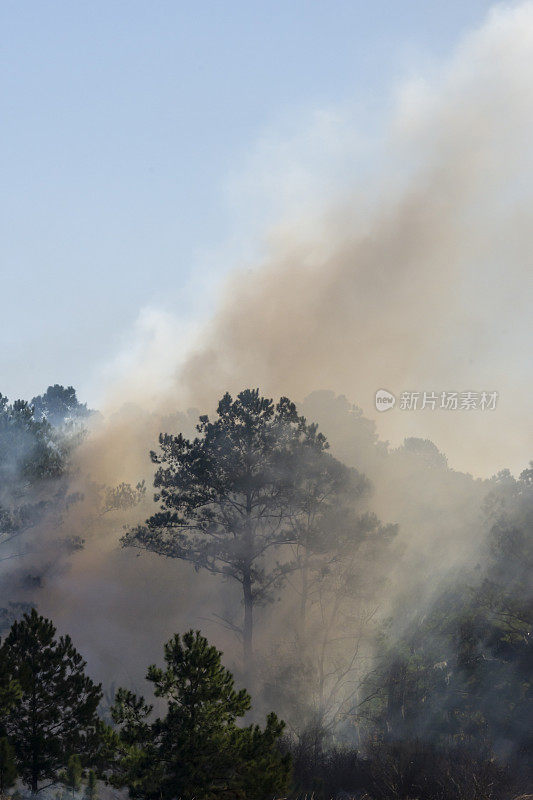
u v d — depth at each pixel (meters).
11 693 10.62
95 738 11.53
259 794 9.81
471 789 12.53
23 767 10.89
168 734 10.23
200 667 10.41
